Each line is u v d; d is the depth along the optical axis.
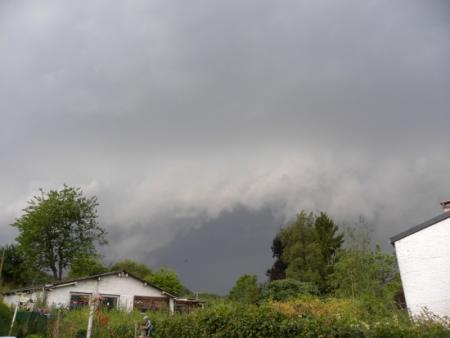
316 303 17.94
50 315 21.36
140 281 35.78
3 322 18.88
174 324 17.30
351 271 27.52
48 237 52.97
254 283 44.09
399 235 20.88
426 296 19.59
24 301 21.64
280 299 28.20
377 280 28.14
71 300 32.56
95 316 21.48
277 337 13.02
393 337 10.99
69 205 54.00
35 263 51.75
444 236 19.86
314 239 50.47
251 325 13.86
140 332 18.69
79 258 53.50
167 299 36.12
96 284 34.16
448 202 21.41
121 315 24.28
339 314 14.46
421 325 11.50
